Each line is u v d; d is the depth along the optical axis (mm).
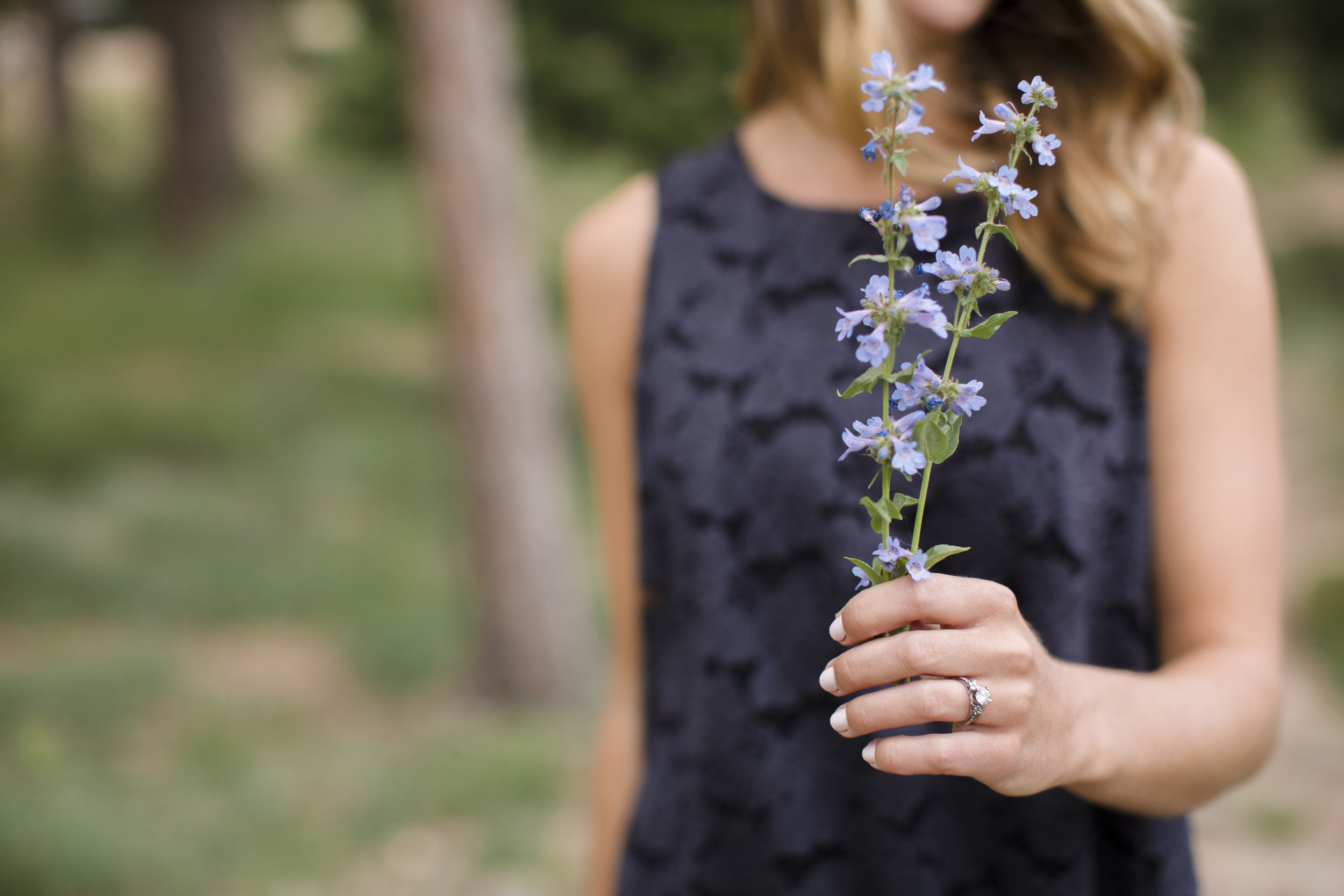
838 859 1146
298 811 4387
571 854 4094
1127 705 868
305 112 20562
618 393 1361
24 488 8398
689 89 8344
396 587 7098
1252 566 1049
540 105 8305
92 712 5145
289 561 7426
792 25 1251
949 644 761
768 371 1198
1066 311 1123
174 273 14617
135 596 6797
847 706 785
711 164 1333
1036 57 1186
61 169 18062
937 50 1225
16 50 19344
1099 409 1104
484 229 5555
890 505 747
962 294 718
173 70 15641
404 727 5363
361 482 9055
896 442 721
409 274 14938
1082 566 1090
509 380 5625
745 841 1177
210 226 15727
